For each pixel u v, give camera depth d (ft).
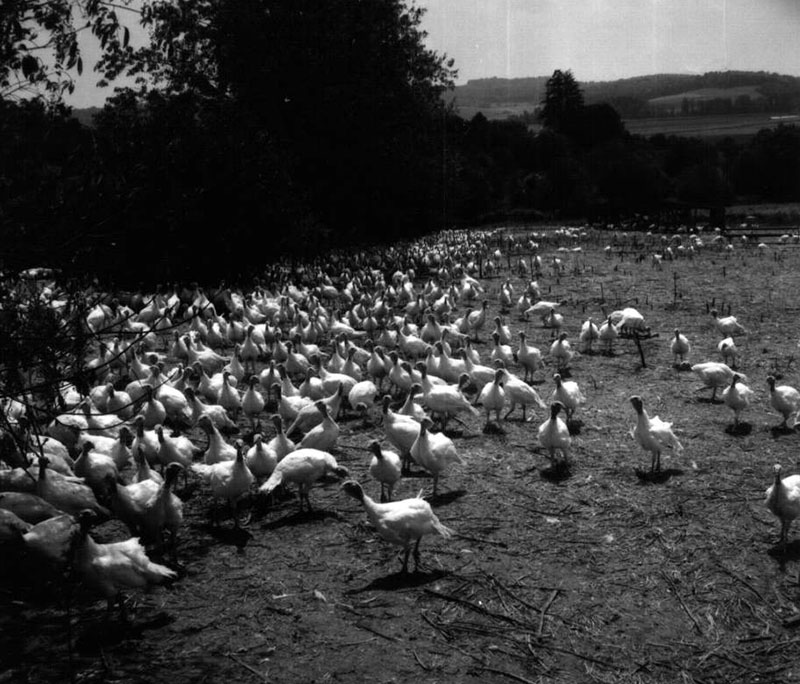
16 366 27.94
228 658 24.30
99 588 24.90
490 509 34.53
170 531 30.32
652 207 212.02
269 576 29.12
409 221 163.73
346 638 25.23
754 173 270.46
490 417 47.42
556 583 28.40
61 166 29.84
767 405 49.21
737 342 66.23
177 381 49.16
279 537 32.27
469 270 111.65
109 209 30.32
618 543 31.37
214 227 76.69
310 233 94.79
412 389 43.88
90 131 31.96
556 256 131.13
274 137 103.91
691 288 94.63
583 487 36.81
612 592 27.81
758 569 29.27
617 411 48.42
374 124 123.24
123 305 75.36
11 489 31.48
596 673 23.52
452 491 36.52
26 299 29.32
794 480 30.45
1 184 28.27
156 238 59.98
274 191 83.20
